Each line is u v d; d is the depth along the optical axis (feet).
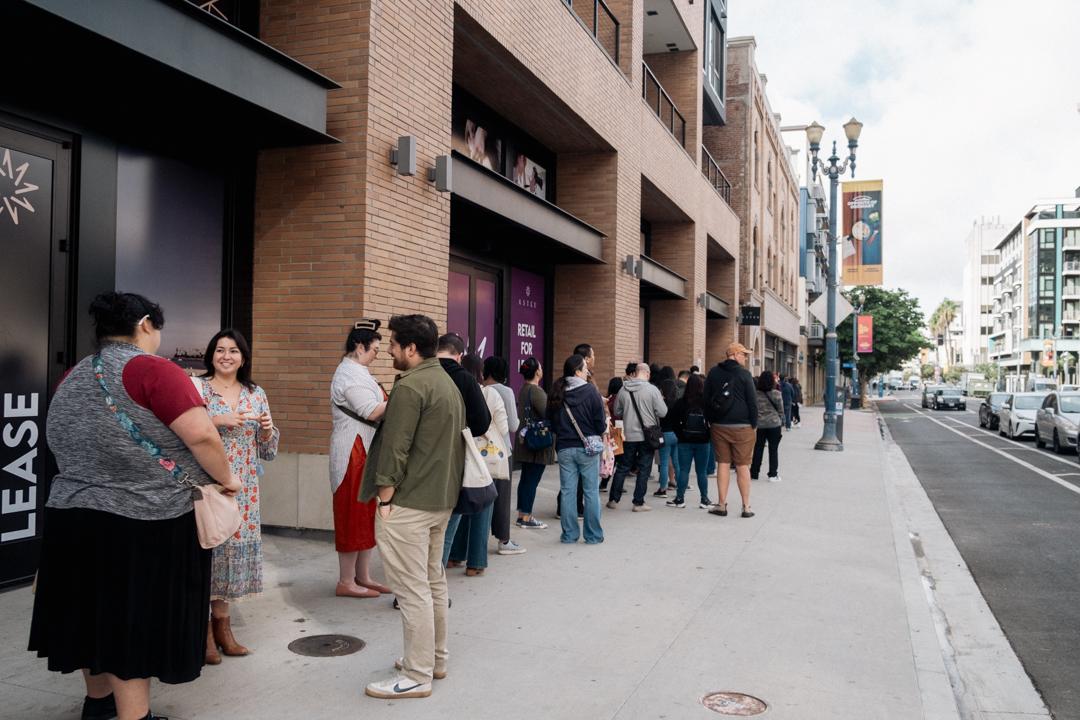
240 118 20.65
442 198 26.66
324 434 22.89
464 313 36.63
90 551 9.38
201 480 10.01
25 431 17.31
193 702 11.78
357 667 13.34
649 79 64.39
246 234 23.89
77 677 12.62
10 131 17.10
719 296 83.61
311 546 22.07
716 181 82.53
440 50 26.76
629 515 29.04
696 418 29.94
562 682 12.91
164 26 16.70
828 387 59.06
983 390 282.77
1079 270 328.49
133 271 20.44
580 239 40.60
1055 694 13.85
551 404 23.86
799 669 13.74
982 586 21.30
